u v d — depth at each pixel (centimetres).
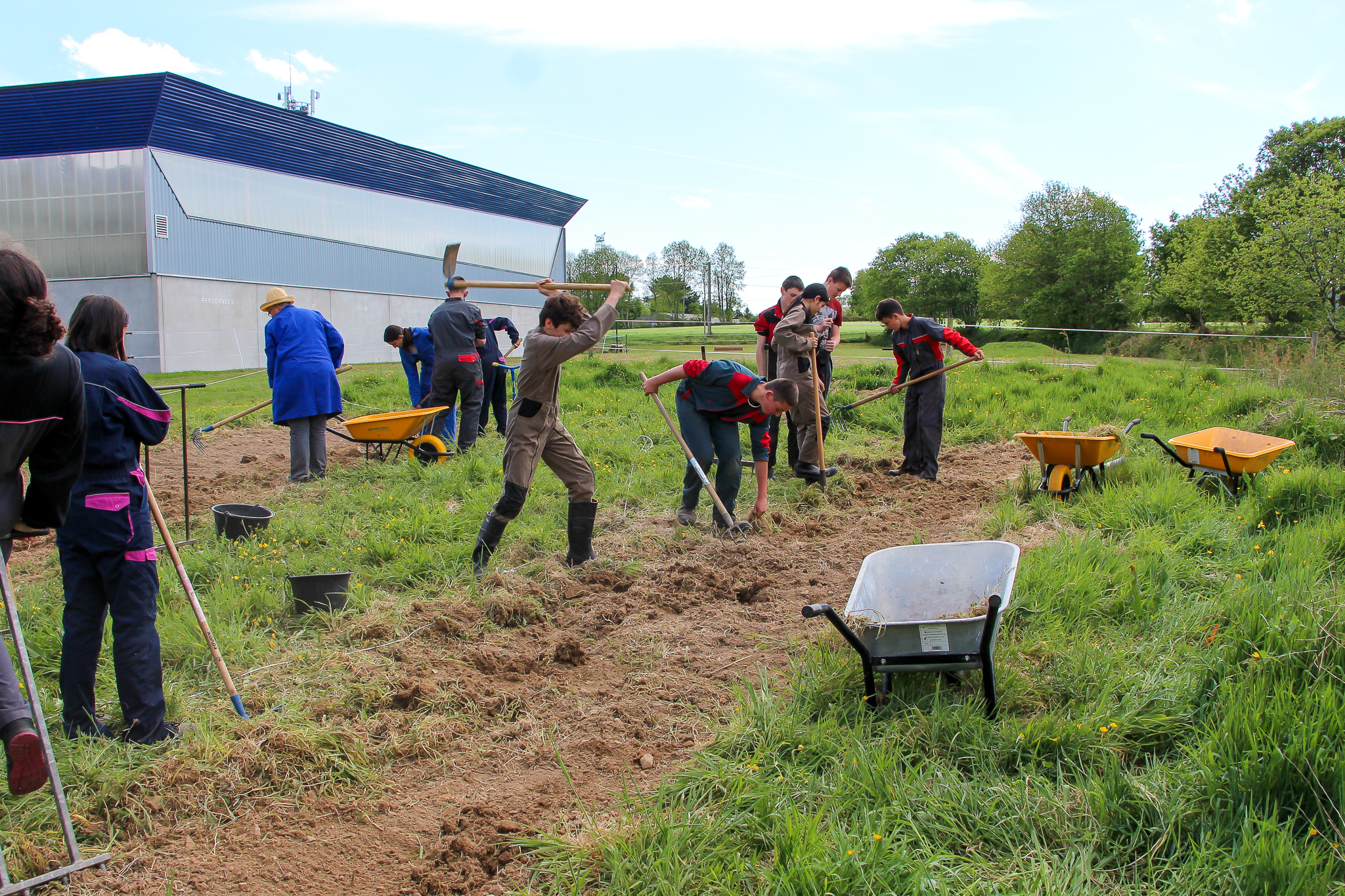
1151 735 308
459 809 304
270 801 306
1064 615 414
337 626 453
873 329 6134
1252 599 369
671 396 1259
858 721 328
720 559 548
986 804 273
